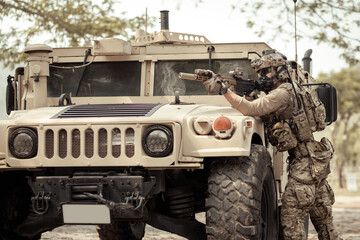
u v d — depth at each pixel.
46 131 6.56
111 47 7.90
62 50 8.20
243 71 7.83
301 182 7.11
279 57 7.07
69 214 6.45
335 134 51.34
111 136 6.43
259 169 6.47
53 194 6.56
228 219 6.28
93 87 8.10
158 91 7.94
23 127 6.64
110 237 8.59
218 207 6.32
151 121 6.36
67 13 15.75
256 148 6.64
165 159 6.30
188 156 6.36
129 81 8.02
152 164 6.32
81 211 6.43
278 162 8.20
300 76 8.98
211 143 6.31
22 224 7.25
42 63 7.74
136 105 6.88
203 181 7.09
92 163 6.45
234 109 7.00
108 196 6.43
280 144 7.11
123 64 8.06
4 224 7.21
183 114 6.46
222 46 7.89
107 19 15.85
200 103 7.75
